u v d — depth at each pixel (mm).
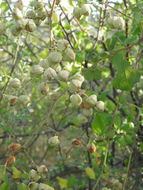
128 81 642
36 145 1344
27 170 816
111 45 729
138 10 691
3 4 911
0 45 913
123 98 730
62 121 1048
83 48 899
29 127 1055
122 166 916
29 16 635
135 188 811
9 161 632
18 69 803
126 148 873
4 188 610
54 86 1034
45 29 1162
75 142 697
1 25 633
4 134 1042
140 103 853
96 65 704
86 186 945
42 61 632
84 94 656
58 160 940
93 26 891
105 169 690
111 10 711
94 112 716
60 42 615
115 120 689
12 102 675
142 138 832
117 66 646
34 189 618
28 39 698
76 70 710
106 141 731
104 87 987
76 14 672
